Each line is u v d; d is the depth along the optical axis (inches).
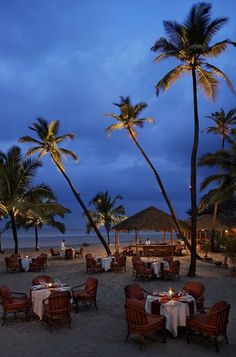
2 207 987.9
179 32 740.7
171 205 983.0
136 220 1080.2
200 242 1409.9
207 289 629.0
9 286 686.5
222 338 388.5
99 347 367.9
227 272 804.6
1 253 1434.5
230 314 474.0
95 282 509.4
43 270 872.3
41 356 346.6
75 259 1113.4
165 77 764.0
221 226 1296.8
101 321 452.1
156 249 1119.6
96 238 3198.8
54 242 2571.4
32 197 1025.5
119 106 1042.1
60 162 1106.7
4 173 983.0
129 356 345.4
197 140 753.0
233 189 882.1
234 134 894.4
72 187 1096.8
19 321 453.7
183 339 386.6
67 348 366.0
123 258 821.9
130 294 462.3
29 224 1549.0
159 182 994.1
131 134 1043.3
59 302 420.2
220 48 743.1
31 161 1032.2
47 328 426.0
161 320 378.6
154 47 748.6
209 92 800.9
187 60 762.8
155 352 354.3
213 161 861.2
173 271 708.7
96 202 1640.0
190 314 399.2
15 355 350.0
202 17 732.7
